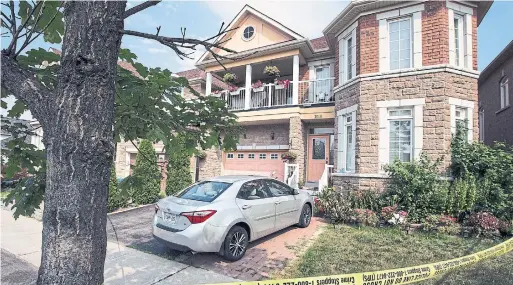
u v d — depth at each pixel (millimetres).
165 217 4797
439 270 3355
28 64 2289
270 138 13383
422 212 6867
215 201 4812
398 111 8203
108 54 1681
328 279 2781
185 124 2973
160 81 2359
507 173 6684
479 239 5871
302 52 12156
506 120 11555
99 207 1647
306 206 7039
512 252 5086
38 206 2434
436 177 6969
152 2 1944
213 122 3057
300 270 4395
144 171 3172
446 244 5578
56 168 1562
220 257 5016
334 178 9430
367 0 8258
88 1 1629
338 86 9875
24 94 1748
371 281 2920
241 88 13156
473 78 7930
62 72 1612
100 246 1653
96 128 1614
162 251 5340
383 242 5715
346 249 5289
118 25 1743
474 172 7117
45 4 2219
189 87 2803
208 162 13781
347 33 9570
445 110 7496
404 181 7285
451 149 7406
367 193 7824
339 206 7375
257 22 13141
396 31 8445
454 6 7887
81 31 1604
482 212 6363
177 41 1961
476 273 4234
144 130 2711
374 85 8430
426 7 7898
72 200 1536
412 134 7906
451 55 7723
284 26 11992
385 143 8156
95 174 1619
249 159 13750
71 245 1521
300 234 6375
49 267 1517
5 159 2580
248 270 4453
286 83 12055
